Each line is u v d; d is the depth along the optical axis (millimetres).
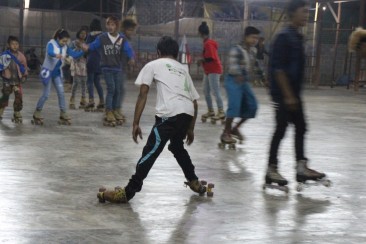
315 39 25000
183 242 4832
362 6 22781
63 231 4980
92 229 5070
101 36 11031
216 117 12188
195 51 24719
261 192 6566
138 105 6039
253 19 25078
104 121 11234
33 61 22969
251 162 8219
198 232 5094
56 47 10695
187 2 25344
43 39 23391
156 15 24516
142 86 6027
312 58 25234
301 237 5043
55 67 10859
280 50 6461
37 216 5367
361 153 9180
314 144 9875
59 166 7500
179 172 7324
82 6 28469
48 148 8664
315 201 6254
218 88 12055
